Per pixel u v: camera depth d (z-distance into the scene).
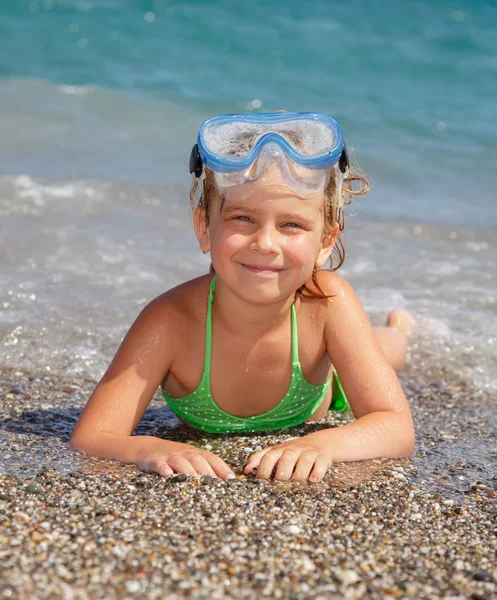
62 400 3.52
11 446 2.90
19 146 8.02
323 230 2.95
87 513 2.35
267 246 2.69
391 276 5.32
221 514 2.40
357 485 2.69
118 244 5.50
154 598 1.91
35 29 14.12
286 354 3.07
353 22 19.47
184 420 3.29
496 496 2.69
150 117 9.93
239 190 2.70
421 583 2.08
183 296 3.12
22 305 4.37
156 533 2.25
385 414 3.02
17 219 5.77
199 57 13.99
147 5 16.89
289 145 2.67
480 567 2.18
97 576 1.99
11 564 2.00
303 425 3.39
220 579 2.02
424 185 8.15
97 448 2.84
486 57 16.91
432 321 4.58
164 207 6.54
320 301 3.12
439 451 3.12
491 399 3.85
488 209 7.39
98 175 7.21
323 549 2.23
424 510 2.54
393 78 14.24
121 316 4.41
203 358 3.07
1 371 3.75
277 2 20.02
